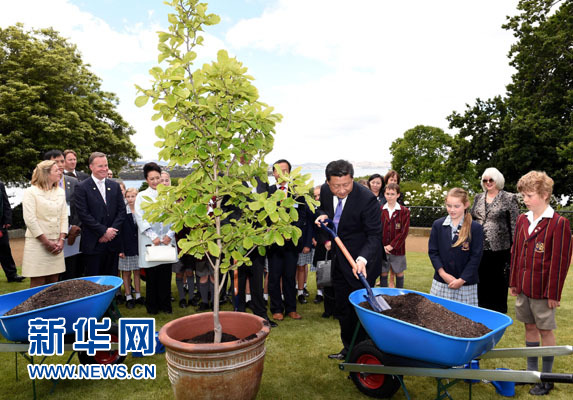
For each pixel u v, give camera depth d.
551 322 2.79
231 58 2.08
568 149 15.87
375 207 3.35
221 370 2.02
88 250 4.41
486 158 21.08
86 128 21.05
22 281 6.54
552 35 19.89
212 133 2.14
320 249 4.93
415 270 7.51
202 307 4.91
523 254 2.91
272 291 4.62
